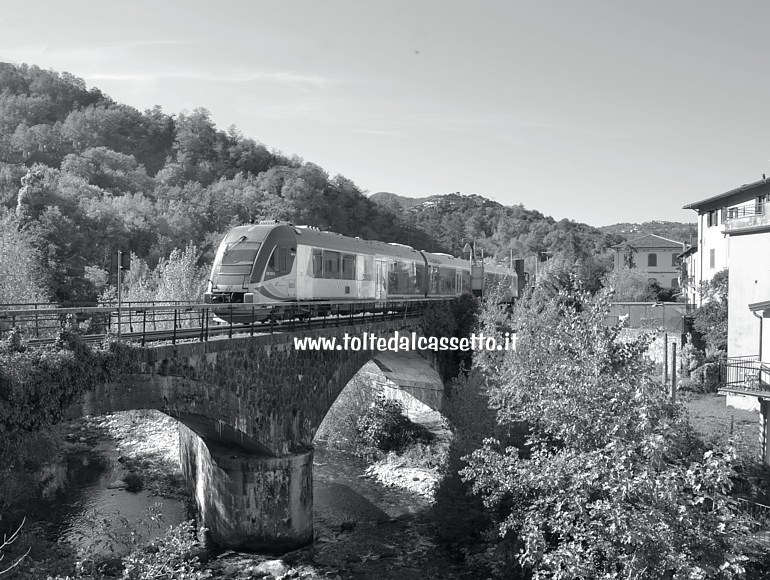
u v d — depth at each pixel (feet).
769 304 81.92
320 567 65.67
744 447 73.82
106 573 54.13
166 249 256.73
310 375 75.10
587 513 42.91
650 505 40.34
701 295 150.82
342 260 97.04
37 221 196.44
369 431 115.24
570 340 48.91
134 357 49.24
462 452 73.72
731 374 101.04
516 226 565.53
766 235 99.86
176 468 97.55
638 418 43.42
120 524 72.23
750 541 42.75
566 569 41.29
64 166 357.41
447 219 581.53
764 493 67.82
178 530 39.55
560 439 54.85
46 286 145.28
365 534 75.72
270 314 77.25
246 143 513.04
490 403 76.84
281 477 68.18
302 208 367.45
